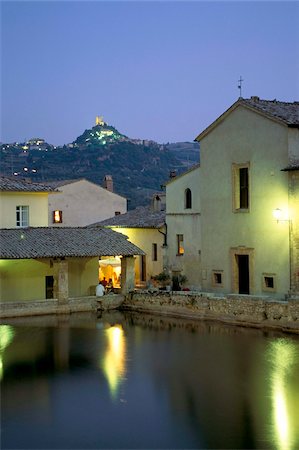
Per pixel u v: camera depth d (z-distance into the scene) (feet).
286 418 63.31
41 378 79.36
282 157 114.01
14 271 134.72
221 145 128.47
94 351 94.12
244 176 124.06
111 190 241.14
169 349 94.27
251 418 63.21
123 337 104.42
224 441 57.52
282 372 79.82
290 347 91.86
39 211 156.25
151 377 78.69
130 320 121.39
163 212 169.17
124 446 56.65
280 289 114.83
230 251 126.52
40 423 62.64
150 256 160.76
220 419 63.21
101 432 60.08
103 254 133.59
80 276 143.54
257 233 119.96
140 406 67.51
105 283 160.86
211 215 131.54
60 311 129.59
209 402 68.64
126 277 138.62
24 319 123.44
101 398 70.79
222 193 128.47
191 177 143.43
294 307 100.01
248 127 121.49
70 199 218.59
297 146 114.21
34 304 127.54
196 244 142.00
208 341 98.68
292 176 110.93
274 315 103.65
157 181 541.75
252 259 120.98
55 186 216.54
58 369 83.61
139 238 164.86
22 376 80.43
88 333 108.37
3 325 116.67
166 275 147.64
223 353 90.48
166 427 61.11
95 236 142.51
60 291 130.21
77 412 65.82
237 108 123.95
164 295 126.41
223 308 113.09
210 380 77.15
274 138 115.65
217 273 130.31
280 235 114.62
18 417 64.54
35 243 133.28
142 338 103.14
